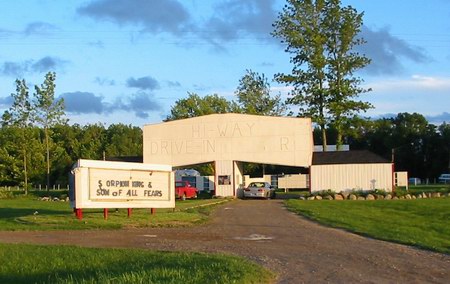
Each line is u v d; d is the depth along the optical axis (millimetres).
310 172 45219
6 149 55844
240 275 11250
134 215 24500
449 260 14688
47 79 55656
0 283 11656
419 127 97250
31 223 22844
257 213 29062
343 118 58219
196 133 48219
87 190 23047
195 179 55750
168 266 12312
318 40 57188
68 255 14773
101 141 103688
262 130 47188
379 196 42344
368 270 13078
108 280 10625
